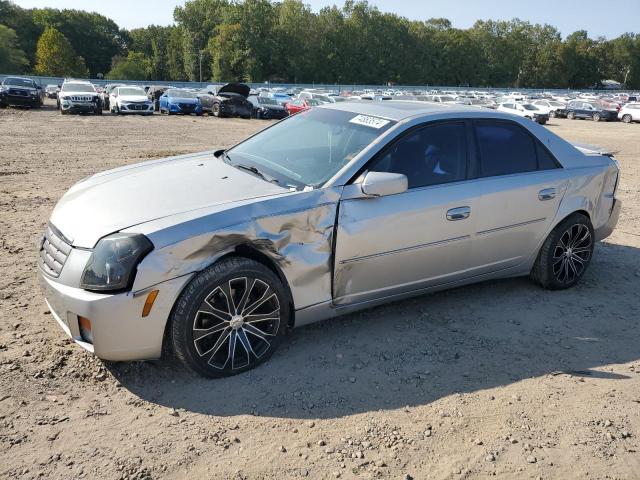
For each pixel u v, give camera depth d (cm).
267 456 264
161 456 260
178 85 7062
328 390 319
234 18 9969
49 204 736
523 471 262
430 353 367
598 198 484
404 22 12094
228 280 313
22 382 310
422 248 382
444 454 271
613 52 13800
